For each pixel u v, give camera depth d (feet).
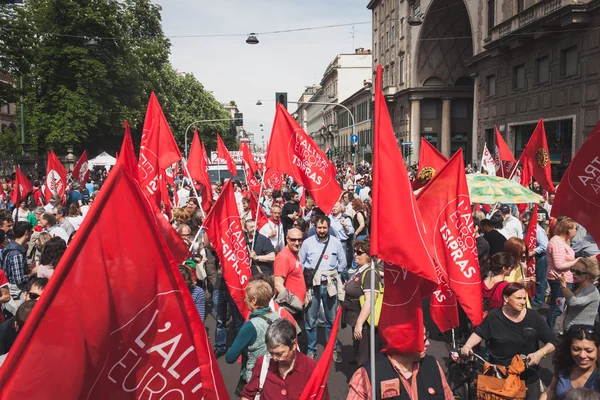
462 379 17.83
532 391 14.92
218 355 24.29
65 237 29.53
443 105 154.61
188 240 25.25
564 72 80.38
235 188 59.00
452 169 17.83
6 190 69.72
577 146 76.33
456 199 17.80
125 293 6.73
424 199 18.10
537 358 14.67
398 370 11.69
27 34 102.22
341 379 21.52
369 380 11.56
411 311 11.81
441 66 153.17
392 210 11.96
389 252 11.83
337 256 23.77
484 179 31.71
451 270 17.66
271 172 28.58
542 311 30.42
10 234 32.45
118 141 165.68
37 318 6.05
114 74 138.21
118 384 6.82
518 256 21.89
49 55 128.36
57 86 130.93
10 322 14.88
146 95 156.76
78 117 129.29
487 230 27.61
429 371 11.81
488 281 20.10
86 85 130.82
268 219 33.53
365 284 19.22
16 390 5.91
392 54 176.76
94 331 6.48
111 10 135.03
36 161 122.62
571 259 24.02
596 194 17.71
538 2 80.94
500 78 101.50
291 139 28.30
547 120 84.17
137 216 6.77
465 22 142.10
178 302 7.03
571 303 18.86
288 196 58.39
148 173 26.84
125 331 6.80
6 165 110.11
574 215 18.19
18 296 21.01
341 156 276.41
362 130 233.76
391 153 12.14
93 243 6.50
